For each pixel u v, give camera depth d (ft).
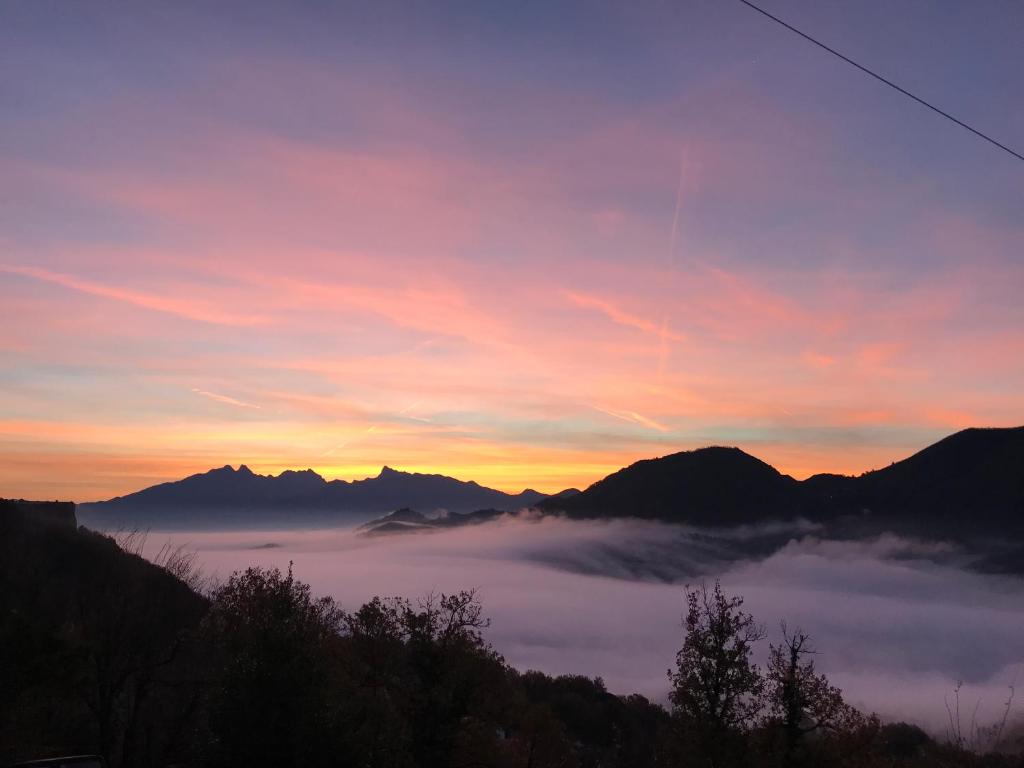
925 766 114.52
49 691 76.89
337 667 98.58
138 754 95.40
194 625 102.27
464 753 110.63
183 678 97.45
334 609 113.70
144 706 98.17
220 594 102.89
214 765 77.97
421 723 99.55
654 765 116.57
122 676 91.91
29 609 96.89
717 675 106.83
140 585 100.12
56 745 85.61
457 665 104.22
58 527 140.97
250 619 91.71
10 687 70.69
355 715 87.92
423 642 104.63
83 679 84.17
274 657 81.61
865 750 109.81
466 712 104.53
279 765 76.84
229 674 82.79
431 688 102.58
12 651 71.41
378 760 86.12
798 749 105.40
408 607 108.68
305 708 80.07
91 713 95.04
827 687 109.81
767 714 107.65
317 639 90.02
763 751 105.91
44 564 111.34
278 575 98.53
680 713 110.22
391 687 103.86
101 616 94.02
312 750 78.33
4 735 72.28
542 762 136.46
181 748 94.84
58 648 77.10
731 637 108.88
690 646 109.70
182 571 113.19
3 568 104.27
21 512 142.72
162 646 97.14
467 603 110.63
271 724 77.51
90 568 114.42
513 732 140.77
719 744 103.60
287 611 85.97
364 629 107.14
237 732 77.61
